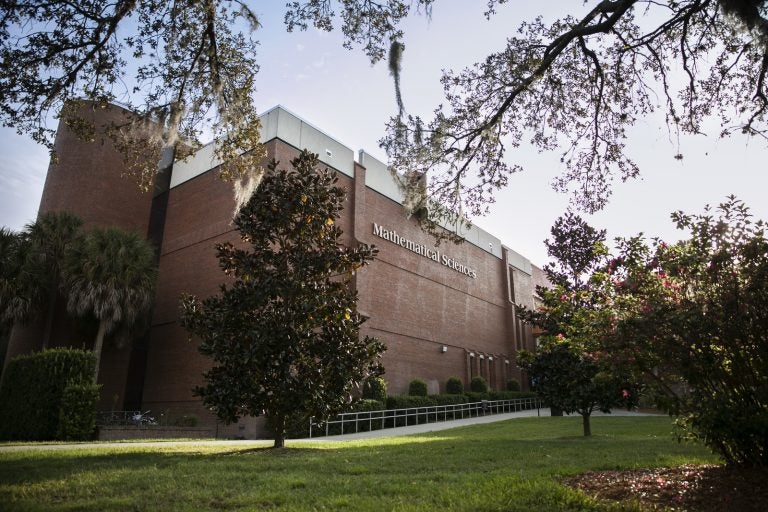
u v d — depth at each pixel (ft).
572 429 60.23
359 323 39.06
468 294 122.01
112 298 73.92
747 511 15.76
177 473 23.32
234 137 35.35
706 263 20.03
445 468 25.29
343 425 68.59
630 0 27.20
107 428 57.26
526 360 50.11
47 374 55.47
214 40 30.81
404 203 34.96
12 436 56.34
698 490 18.16
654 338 20.56
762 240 18.71
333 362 36.04
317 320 37.09
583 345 24.79
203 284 83.15
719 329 19.11
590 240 59.06
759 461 19.38
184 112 32.89
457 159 34.12
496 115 33.04
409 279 102.58
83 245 77.30
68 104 28.84
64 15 26.05
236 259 38.29
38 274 77.77
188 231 89.71
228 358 35.96
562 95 34.06
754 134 31.17
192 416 73.56
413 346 99.66
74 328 83.25
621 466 24.63
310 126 85.51
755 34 25.79
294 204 37.47
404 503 17.01
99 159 94.22
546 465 25.68
